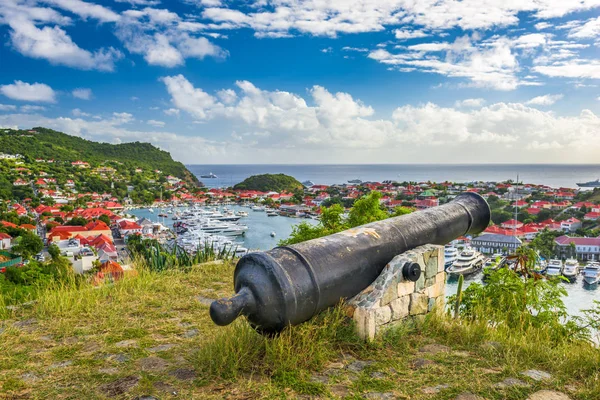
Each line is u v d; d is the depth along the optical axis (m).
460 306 5.81
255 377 3.44
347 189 160.62
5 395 3.21
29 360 3.85
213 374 3.47
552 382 3.34
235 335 3.90
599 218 75.12
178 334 4.50
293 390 3.24
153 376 3.48
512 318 5.36
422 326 4.49
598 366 3.54
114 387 3.33
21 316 5.07
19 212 101.19
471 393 3.20
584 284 35.62
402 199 110.56
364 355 3.85
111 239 73.31
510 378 3.43
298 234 10.47
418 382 3.37
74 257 55.91
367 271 4.28
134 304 5.48
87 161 193.25
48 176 153.50
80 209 107.06
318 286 3.78
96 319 4.95
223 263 7.97
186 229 84.38
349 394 3.20
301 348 3.71
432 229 5.11
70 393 3.25
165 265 7.91
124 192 154.75
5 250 57.91
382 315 4.15
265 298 3.48
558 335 5.11
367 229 4.61
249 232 80.88
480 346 4.06
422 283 4.64
